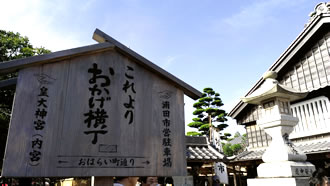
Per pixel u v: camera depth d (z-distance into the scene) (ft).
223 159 31.78
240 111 42.22
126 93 13.42
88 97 12.57
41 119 11.41
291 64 36.86
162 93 14.28
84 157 11.54
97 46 13.19
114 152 12.11
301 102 34.96
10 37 51.49
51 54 12.14
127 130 12.75
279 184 13.89
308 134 32.58
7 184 41.27
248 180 16.19
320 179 12.82
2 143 43.24
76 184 41.37
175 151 13.44
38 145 11.03
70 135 11.65
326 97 31.71
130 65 14.07
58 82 12.22
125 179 13.38
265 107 17.40
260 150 38.91
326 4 32.12
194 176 35.45
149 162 12.66
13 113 11.01
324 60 32.65
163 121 13.74
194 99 15.69
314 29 33.06
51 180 52.65
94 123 12.25
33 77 11.84
